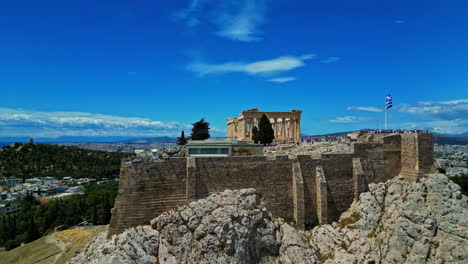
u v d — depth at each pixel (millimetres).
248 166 45250
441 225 38312
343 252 41312
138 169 40719
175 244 36781
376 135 53188
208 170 43594
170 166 42094
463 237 36344
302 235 44062
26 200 169375
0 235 114875
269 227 41688
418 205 42250
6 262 64625
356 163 49312
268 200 45656
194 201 41469
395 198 45875
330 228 45031
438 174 45469
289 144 76125
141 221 40062
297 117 101562
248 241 38719
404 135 50625
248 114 98000
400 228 39562
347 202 48812
